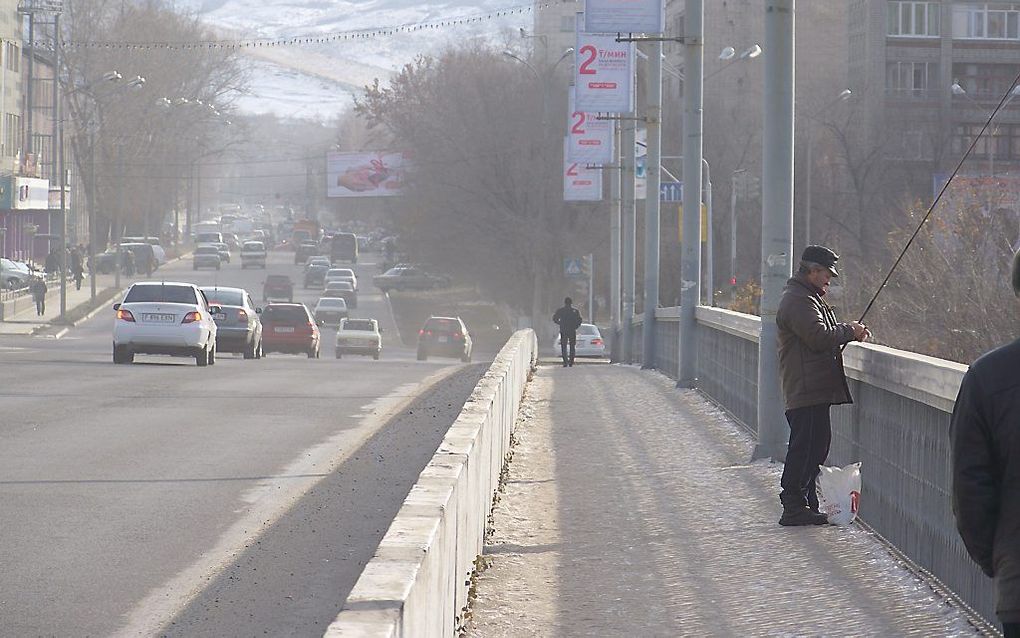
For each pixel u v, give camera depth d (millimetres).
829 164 169125
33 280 152125
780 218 30453
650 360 67125
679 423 39062
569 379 59312
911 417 19797
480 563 19844
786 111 30438
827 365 23078
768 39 30547
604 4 51594
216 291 82875
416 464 31672
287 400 47062
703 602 18047
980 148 197625
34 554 21234
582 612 17547
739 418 38312
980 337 80375
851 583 18875
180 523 23938
